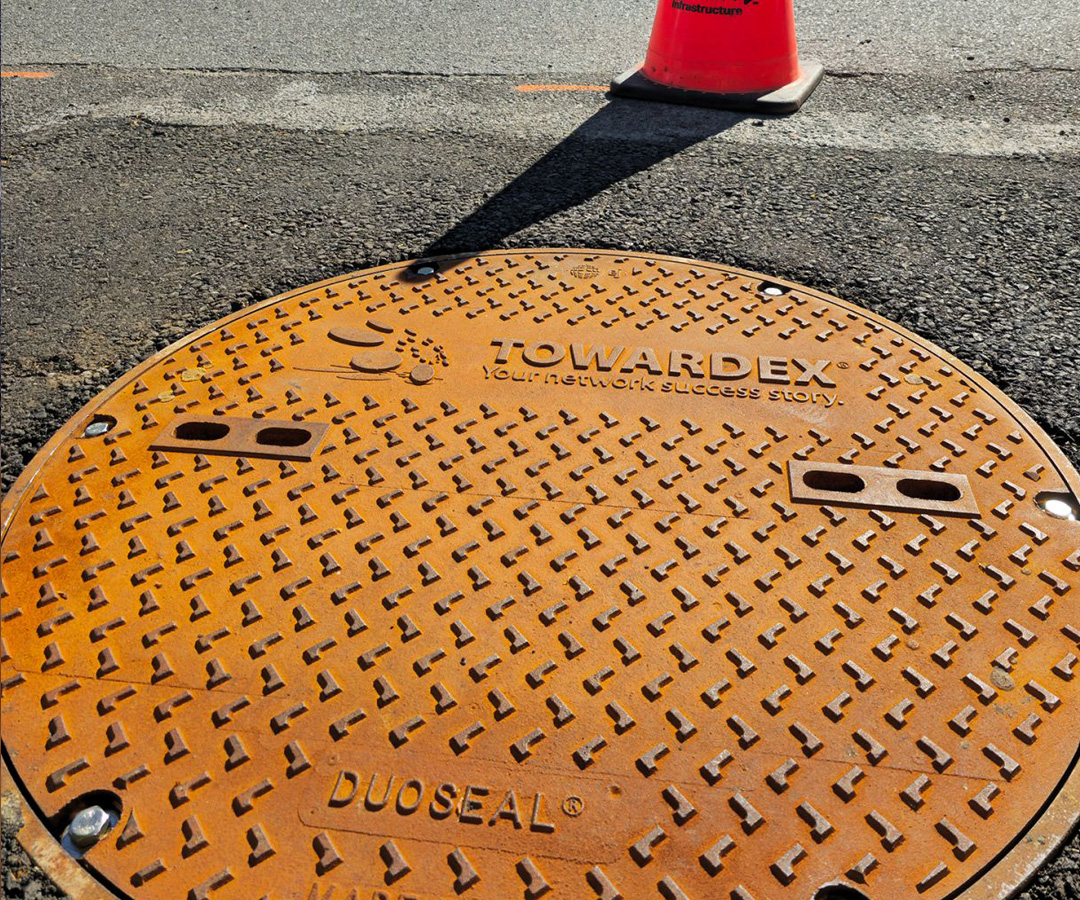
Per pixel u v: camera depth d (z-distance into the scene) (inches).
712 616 79.3
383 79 203.9
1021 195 148.3
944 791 67.0
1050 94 185.3
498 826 64.9
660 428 98.8
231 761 68.7
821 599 80.7
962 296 123.9
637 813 65.7
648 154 165.2
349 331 115.0
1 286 130.0
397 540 86.3
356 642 77.2
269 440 99.9
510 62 212.8
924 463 94.4
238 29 240.1
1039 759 68.8
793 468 93.5
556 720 71.2
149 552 85.4
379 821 65.3
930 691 73.4
